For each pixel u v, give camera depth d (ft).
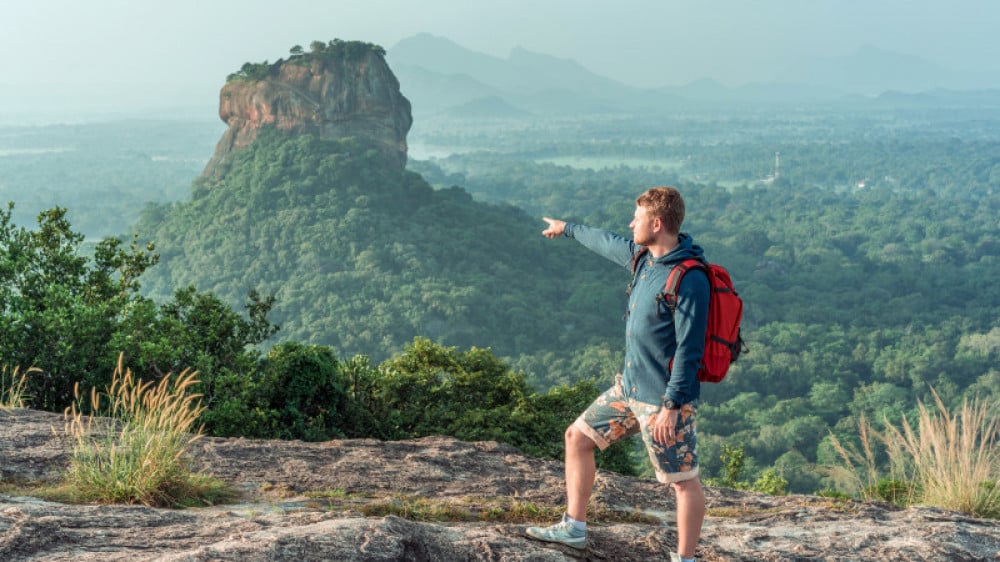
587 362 430.61
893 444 23.49
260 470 21.67
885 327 520.01
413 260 572.10
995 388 379.96
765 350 443.73
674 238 12.01
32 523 12.05
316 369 44.65
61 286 41.16
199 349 43.50
